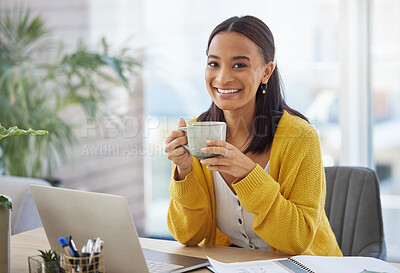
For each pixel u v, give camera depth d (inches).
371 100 122.2
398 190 121.4
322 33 124.2
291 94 127.8
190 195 54.9
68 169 143.6
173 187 55.6
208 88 56.7
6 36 132.5
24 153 124.6
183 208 56.0
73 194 42.5
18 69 125.2
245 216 57.7
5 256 42.6
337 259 47.5
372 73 121.4
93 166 142.5
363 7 119.9
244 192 50.1
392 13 118.4
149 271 45.5
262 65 55.6
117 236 41.4
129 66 126.3
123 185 141.9
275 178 56.8
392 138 121.2
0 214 41.8
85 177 143.0
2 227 42.1
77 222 43.6
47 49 142.3
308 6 124.3
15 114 123.9
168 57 136.8
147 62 137.8
